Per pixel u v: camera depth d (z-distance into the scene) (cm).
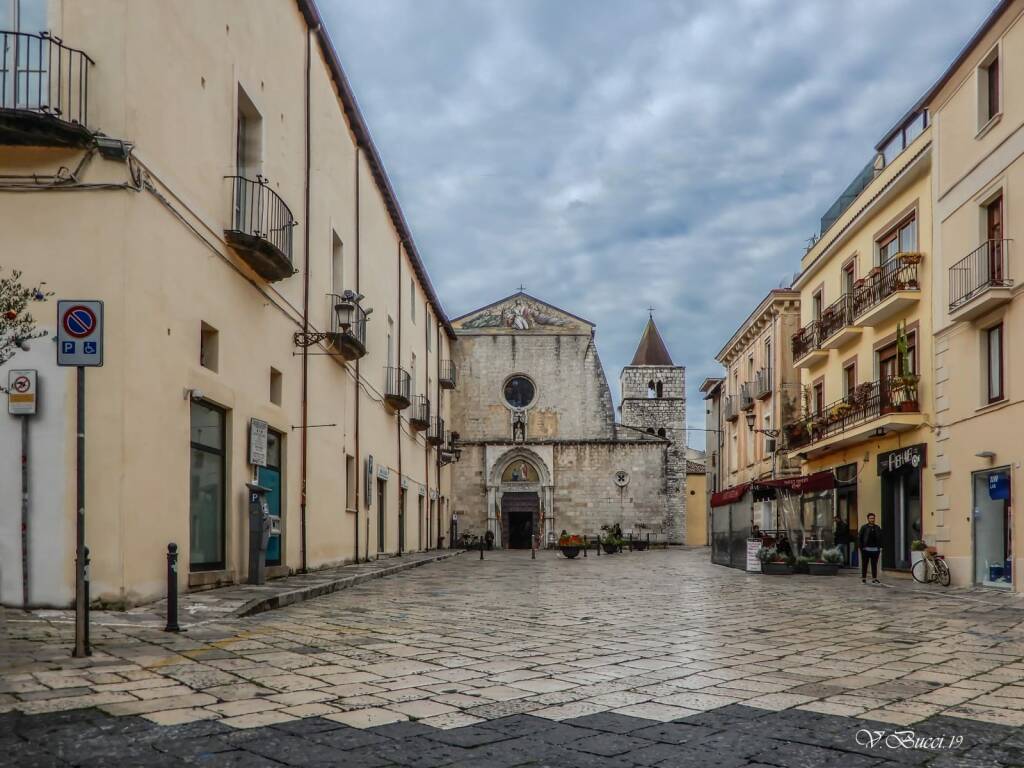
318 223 1941
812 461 2966
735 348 4131
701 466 5862
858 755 469
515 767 443
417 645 843
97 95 1045
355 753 464
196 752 461
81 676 646
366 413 2455
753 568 2305
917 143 2133
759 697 607
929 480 2011
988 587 1719
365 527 2412
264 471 1577
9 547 999
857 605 1348
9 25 1028
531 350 5056
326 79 2030
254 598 1166
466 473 4909
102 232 1037
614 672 703
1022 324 1612
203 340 1321
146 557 1071
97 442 1018
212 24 1321
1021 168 1631
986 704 592
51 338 1020
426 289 3812
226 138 1378
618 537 4291
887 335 2292
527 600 1401
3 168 1032
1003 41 1703
